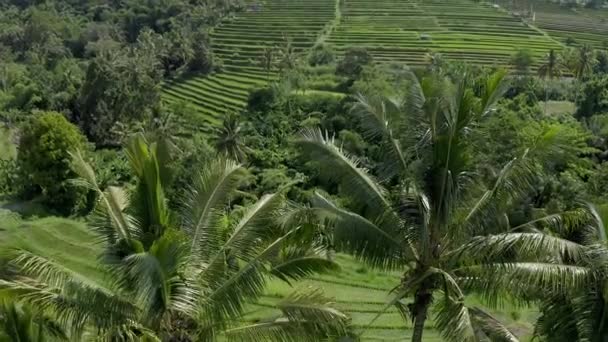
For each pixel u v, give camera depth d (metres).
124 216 15.30
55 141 44.56
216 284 15.09
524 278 15.29
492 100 16.59
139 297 12.91
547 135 16.42
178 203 16.83
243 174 16.33
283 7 138.62
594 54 87.56
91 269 35.12
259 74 98.75
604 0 164.38
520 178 16.42
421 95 17.42
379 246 16.16
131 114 70.19
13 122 74.12
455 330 14.75
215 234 15.68
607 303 16.53
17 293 13.56
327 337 14.92
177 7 134.12
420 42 106.94
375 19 126.62
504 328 15.69
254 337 14.89
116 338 13.05
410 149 17.11
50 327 14.82
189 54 99.69
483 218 16.44
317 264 15.45
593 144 49.06
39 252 36.78
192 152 49.66
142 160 14.86
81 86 74.56
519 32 118.19
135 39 130.50
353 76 80.62
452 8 137.88
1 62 102.00
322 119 62.03
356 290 34.09
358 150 47.72
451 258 16.06
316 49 103.38
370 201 16.50
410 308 16.80
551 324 18.45
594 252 15.42
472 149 16.78
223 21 127.81
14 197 46.62
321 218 15.80
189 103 80.25
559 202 30.50
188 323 14.59
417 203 16.47
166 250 13.15
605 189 36.38
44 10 142.25
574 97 72.25
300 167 53.78
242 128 59.50
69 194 45.22
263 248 15.68
